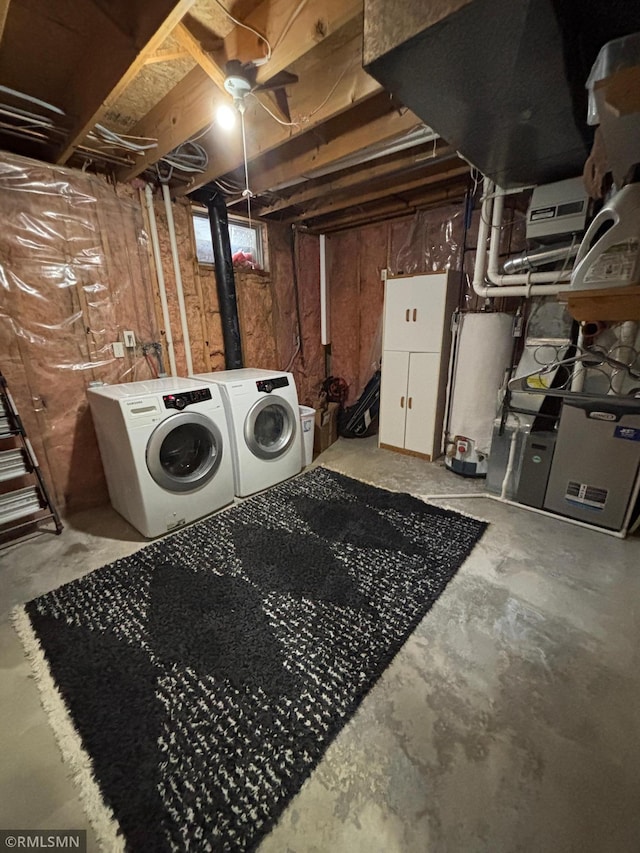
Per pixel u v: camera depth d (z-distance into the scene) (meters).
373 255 3.94
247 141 2.09
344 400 4.50
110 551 2.09
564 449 2.23
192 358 3.17
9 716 1.20
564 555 1.97
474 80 1.26
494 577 1.81
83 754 1.09
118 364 2.66
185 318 3.05
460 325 2.88
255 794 0.99
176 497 2.27
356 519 2.35
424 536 2.15
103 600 1.70
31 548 2.13
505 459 2.56
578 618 1.55
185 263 3.02
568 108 1.43
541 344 2.45
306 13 1.25
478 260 2.67
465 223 2.95
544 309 2.46
